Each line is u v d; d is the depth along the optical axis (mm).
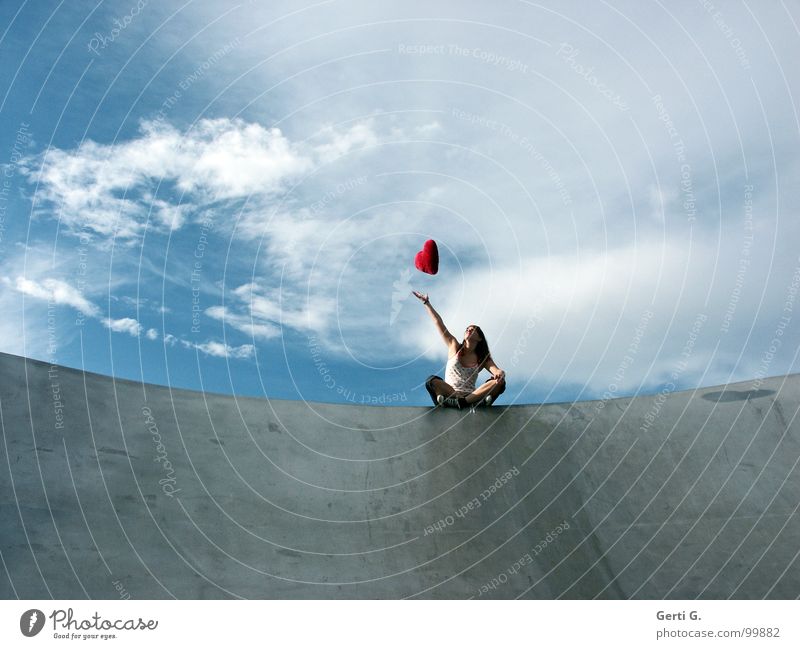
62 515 4578
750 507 5309
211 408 6113
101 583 4164
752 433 5988
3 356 5660
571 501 5531
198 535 4742
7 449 4949
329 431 6141
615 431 6242
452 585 4633
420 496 5512
